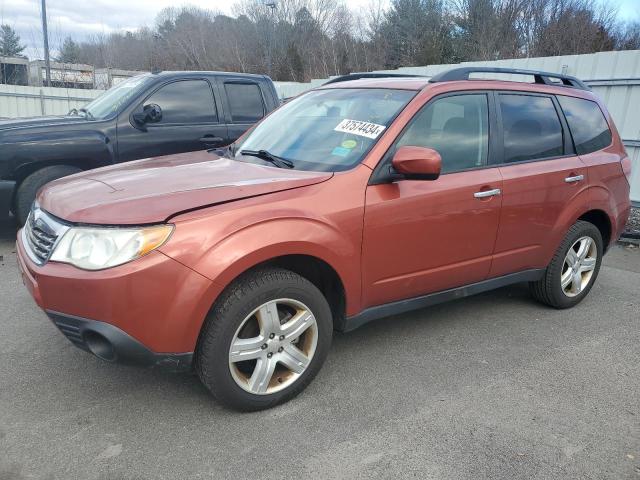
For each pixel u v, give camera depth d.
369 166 3.34
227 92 7.03
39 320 4.21
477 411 3.17
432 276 3.70
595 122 4.89
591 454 2.83
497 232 3.98
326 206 3.13
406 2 28.97
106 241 2.67
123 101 6.47
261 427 2.96
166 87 6.62
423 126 3.62
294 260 3.15
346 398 3.27
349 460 2.72
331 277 3.30
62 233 2.81
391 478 2.60
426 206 3.51
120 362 2.75
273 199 3.00
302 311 3.13
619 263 6.39
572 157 4.53
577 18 23.94
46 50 19.30
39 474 2.56
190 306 2.71
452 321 4.47
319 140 3.70
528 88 4.36
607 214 4.84
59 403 3.13
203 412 3.08
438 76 3.87
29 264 2.94
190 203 2.83
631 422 3.12
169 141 6.58
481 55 25.05
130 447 2.77
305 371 3.21
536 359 3.85
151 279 2.63
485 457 2.77
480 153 3.91
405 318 4.50
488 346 4.03
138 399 3.19
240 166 3.60
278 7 32.38
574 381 3.56
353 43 31.19
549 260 4.50
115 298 2.62
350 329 3.45
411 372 3.60
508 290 5.28
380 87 3.96
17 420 2.96
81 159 6.15
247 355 2.97
